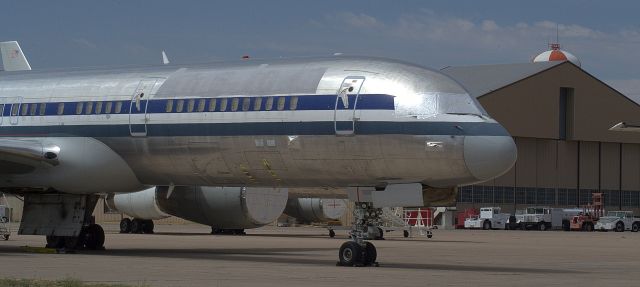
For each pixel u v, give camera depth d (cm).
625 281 2619
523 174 10731
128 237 5381
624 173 11506
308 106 3066
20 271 2630
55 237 3716
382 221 6338
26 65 4516
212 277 2491
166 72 3494
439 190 3083
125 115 3459
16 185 3588
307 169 3122
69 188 3556
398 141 2927
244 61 3381
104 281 2347
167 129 3359
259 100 3175
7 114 3744
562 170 11012
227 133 3222
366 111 2969
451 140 2873
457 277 2633
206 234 6069
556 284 2458
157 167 3447
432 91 2952
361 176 3047
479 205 10488
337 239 5488
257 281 2386
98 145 3519
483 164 2870
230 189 4406
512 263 3431
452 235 7125
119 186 3556
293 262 3195
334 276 2583
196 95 3322
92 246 3878
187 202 4316
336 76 3072
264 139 3147
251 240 5138
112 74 3622
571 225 9694
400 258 3681
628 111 11225
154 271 2669
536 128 10575
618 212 9994
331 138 3019
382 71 3031
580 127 10962
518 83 10431
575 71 10894
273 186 3338
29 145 3481
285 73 3184
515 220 9675
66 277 2438
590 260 3719
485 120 2909
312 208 6594
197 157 3322
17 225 7838
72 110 3591
